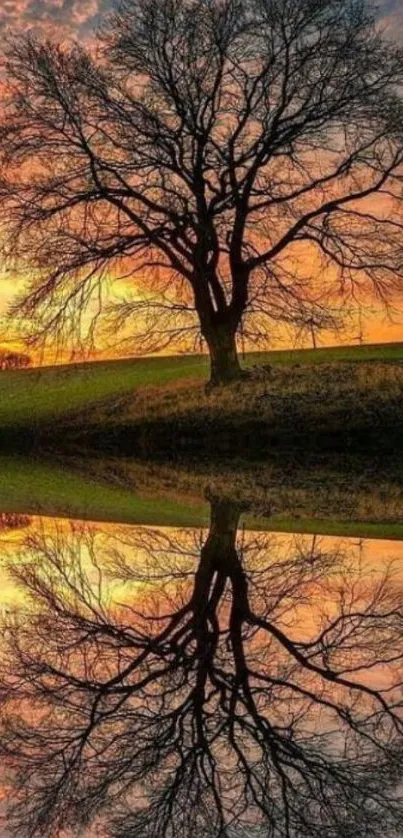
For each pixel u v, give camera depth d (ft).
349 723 14.79
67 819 11.64
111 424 100.17
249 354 131.64
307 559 27.66
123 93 82.84
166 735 14.39
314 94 85.46
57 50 81.20
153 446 91.76
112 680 17.02
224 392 95.45
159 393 106.01
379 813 11.87
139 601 22.80
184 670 17.47
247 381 96.63
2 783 12.85
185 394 100.83
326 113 84.99
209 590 23.73
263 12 81.97
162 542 31.32
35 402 117.70
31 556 29.17
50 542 31.89
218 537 32.22
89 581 25.21
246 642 19.08
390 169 87.92
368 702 15.71
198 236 88.74
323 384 94.89
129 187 86.84
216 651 18.54
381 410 88.43
